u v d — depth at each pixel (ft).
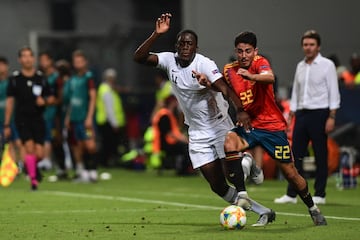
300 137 145.89
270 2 253.65
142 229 110.22
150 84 307.17
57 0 302.66
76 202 152.35
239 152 107.14
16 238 103.14
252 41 105.40
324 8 254.06
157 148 234.38
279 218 121.39
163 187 191.42
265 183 199.72
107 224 116.67
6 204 148.66
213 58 254.47
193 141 111.45
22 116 180.55
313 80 144.46
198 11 255.29
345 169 181.57
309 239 98.22
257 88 106.73
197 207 141.69
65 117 214.69
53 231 109.40
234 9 254.47
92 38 304.91
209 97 109.70
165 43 302.86
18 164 218.38
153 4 307.58
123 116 271.69
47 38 299.79
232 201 112.98
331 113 144.36
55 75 214.48
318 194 145.79
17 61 297.53
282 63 253.44
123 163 267.39
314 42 144.25
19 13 298.56
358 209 136.36
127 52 307.58
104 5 306.55
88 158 209.26
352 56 233.14
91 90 204.74
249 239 98.48
